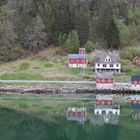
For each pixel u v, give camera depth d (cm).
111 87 15362
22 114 11019
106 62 17612
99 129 9238
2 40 19362
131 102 13400
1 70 17550
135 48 19700
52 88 15388
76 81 15900
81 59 17775
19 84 15712
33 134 8694
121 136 8556
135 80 15338
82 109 11919
